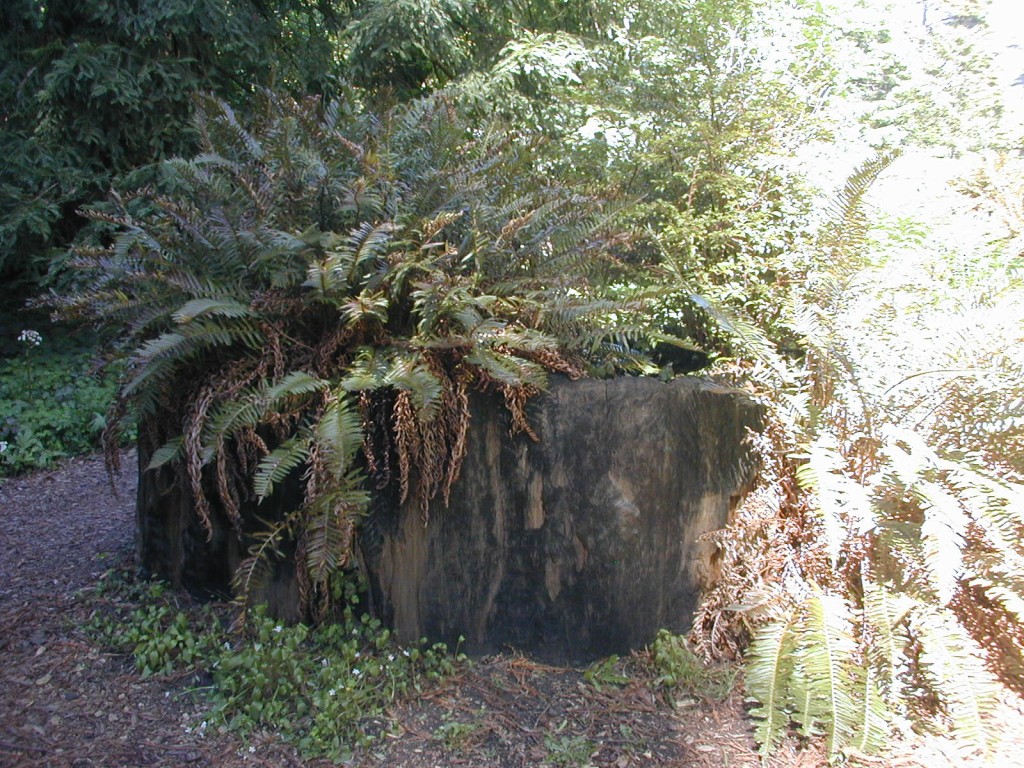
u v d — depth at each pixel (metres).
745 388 3.15
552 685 2.93
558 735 2.68
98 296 2.97
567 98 5.40
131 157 7.24
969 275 3.84
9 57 6.78
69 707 2.72
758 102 4.27
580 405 2.95
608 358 3.39
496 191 3.39
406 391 2.73
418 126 3.46
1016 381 3.09
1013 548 2.72
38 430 5.93
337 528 2.69
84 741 2.56
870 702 2.60
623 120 4.46
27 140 6.59
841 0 5.77
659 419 3.00
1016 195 4.33
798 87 4.56
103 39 6.80
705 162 4.19
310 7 7.82
